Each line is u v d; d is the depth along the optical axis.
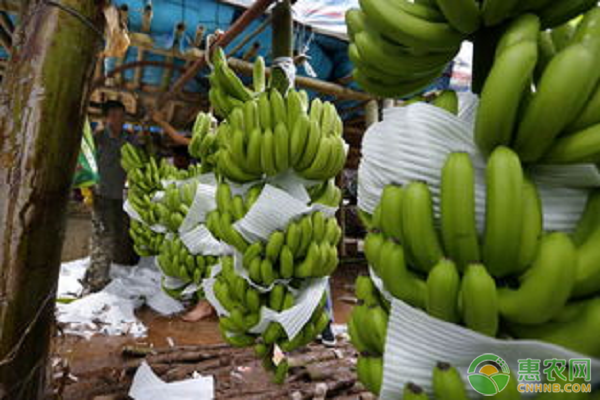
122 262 3.76
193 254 1.71
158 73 3.13
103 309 3.06
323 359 2.35
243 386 1.95
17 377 0.88
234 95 1.25
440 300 0.49
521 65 0.46
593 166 0.51
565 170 0.54
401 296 0.56
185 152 3.53
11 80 0.90
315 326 1.17
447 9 0.55
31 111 0.89
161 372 2.08
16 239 0.88
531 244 0.49
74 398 1.73
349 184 7.59
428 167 0.56
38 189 0.90
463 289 0.48
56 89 0.91
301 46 2.55
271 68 1.22
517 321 0.49
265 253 1.08
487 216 0.49
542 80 0.47
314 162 1.07
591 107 0.49
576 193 0.55
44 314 0.94
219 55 1.24
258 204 1.02
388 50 0.63
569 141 0.50
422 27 0.57
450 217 0.51
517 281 0.53
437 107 0.58
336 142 1.11
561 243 0.45
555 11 0.56
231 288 1.14
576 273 0.47
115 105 3.30
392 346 0.55
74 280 4.14
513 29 0.52
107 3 0.99
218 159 1.16
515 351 0.48
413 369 0.54
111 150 3.62
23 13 0.93
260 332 1.14
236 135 1.05
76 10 0.93
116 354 2.33
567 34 0.64
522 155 0.53
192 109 3.51
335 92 2.70
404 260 0.55
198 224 1.61
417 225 0.53
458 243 0.51
